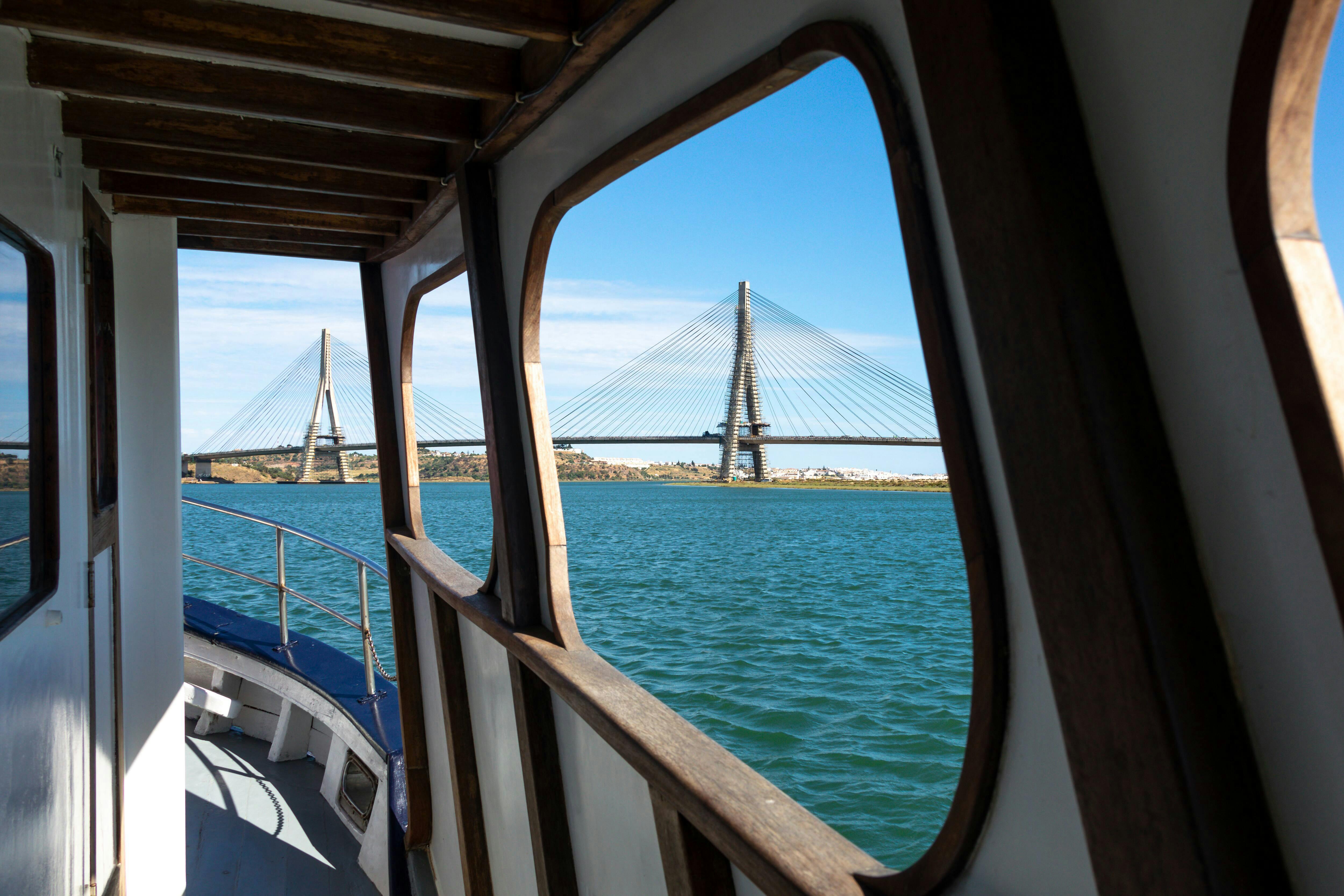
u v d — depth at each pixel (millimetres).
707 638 14266
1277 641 625
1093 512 682
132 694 3084
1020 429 750
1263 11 574
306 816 3547
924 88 813
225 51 1721
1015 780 856
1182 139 648
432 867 3236
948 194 796
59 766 1980
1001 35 720
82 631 2262
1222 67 611
